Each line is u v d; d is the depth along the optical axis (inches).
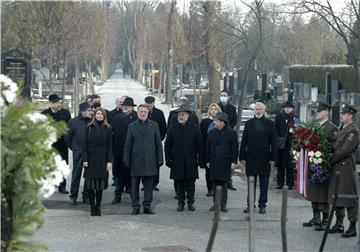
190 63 2805.1
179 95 3282.5
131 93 4621.1
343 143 818.8
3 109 383.2
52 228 857.5
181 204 1011.3
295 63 3452.3
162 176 1395.2
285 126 1201.4
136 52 7288.4
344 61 3550.7
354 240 816.3
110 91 4771.2
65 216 941.8
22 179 374.9
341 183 820.6
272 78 3501.5
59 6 2266.2
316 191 855.7
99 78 6633.9
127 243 781.9
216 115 990.4
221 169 981.2
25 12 2283.5
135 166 970.7
